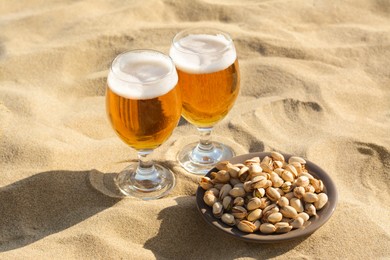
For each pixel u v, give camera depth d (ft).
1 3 4.31
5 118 3.14
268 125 3.17
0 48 3.83
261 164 2.64
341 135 3.06
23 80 3.56
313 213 2.50
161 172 2.87
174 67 2.53
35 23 4.06
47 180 2.78
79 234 2.50
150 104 2.45
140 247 2.49
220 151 2.98
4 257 2.42
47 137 3.04
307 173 2.65
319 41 3.93
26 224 2.62
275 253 2.44
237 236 2.42
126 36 3.90
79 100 3.47
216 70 2.58
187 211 2.61
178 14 4.18
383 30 4.03
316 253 2.44
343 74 3.60
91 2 4.27
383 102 3.41
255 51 3.78
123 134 2.55
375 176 2.88
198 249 2.50
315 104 3.30
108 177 2.85
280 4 4.25
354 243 2.47
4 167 2.86
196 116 2.73
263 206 2.50
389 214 2.66
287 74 3.53
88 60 3.75
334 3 4.27
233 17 4.15
